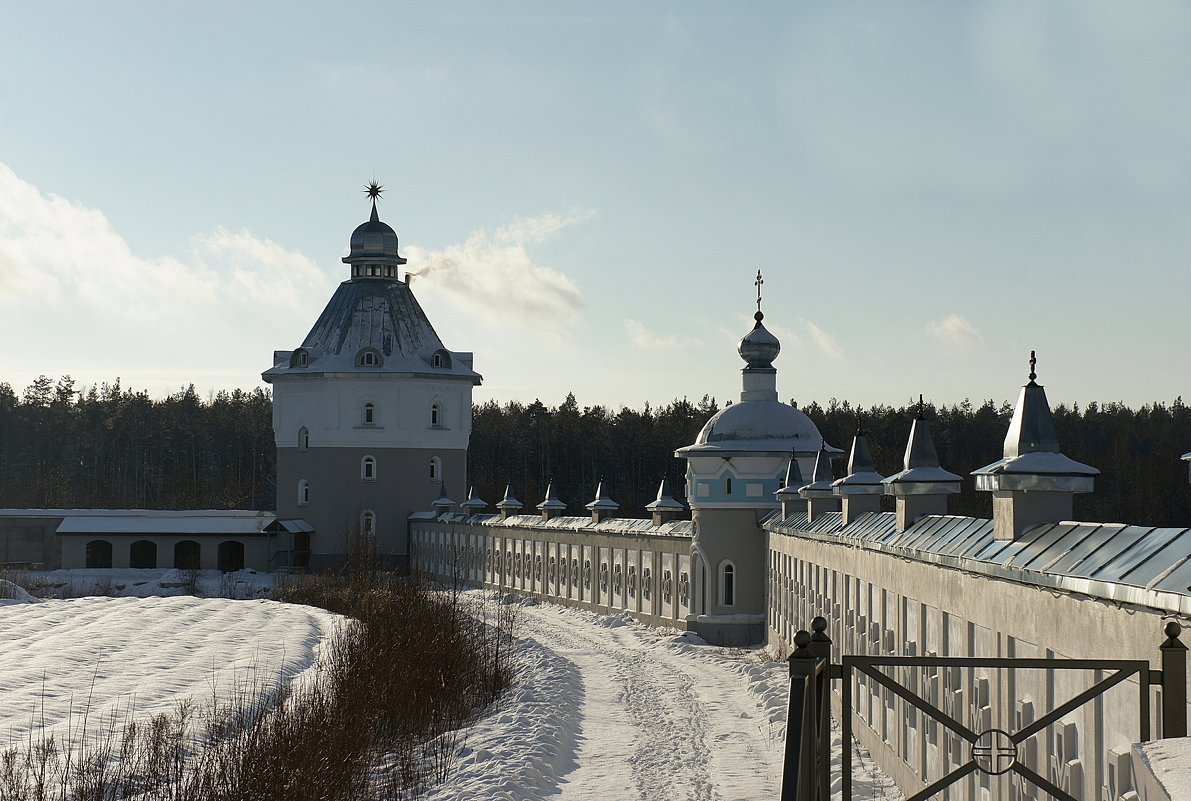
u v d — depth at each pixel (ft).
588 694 107.34
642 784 68.18
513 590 246.47
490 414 529.45
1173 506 263.08
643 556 185.16
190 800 58.23
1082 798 38.55
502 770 68.49
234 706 86.89
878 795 64.23
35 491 491.72
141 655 123.24
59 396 582.35
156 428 538.88
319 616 174.29
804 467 163.94
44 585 251.80
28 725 81.46
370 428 328.90
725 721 91.30
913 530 66.64
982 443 415.03
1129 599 33.63
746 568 162.50
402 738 79.87
